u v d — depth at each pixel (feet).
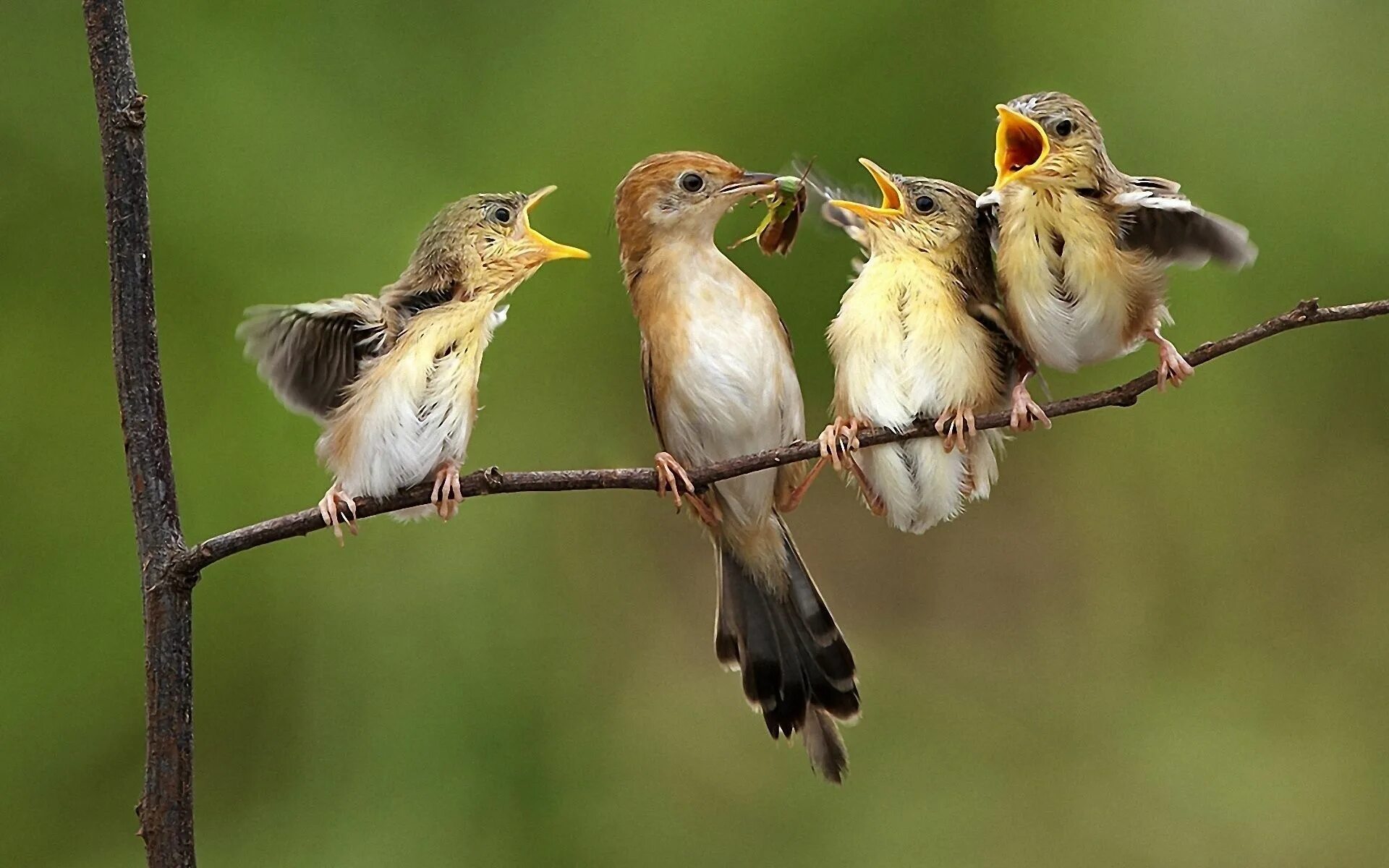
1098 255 9.87
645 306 10.03
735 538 10.05
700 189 10.02
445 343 9.90
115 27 9.75
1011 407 9.96
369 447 9.88
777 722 10.04
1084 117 9.88
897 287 9.96
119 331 9.75
